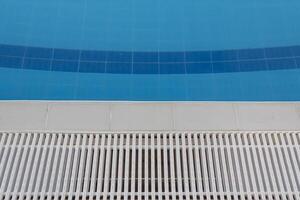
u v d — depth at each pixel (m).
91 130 2.34
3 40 4.29
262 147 2.28
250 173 2.14
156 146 2.29
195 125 2.36
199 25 4.48
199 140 2.34
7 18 4.45
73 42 4.35
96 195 2.04
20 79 4.04
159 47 4.33
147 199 2.03
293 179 2.12
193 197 2.04
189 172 2.18
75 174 2.13
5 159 2.20
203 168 2.16
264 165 2.18
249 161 2.19
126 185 2.07
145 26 4.49
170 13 4.59
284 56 4.23
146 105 2.44
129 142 2.30
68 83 4.05
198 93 3.98
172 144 2.28
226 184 2.09
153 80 4.09
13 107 2.42
